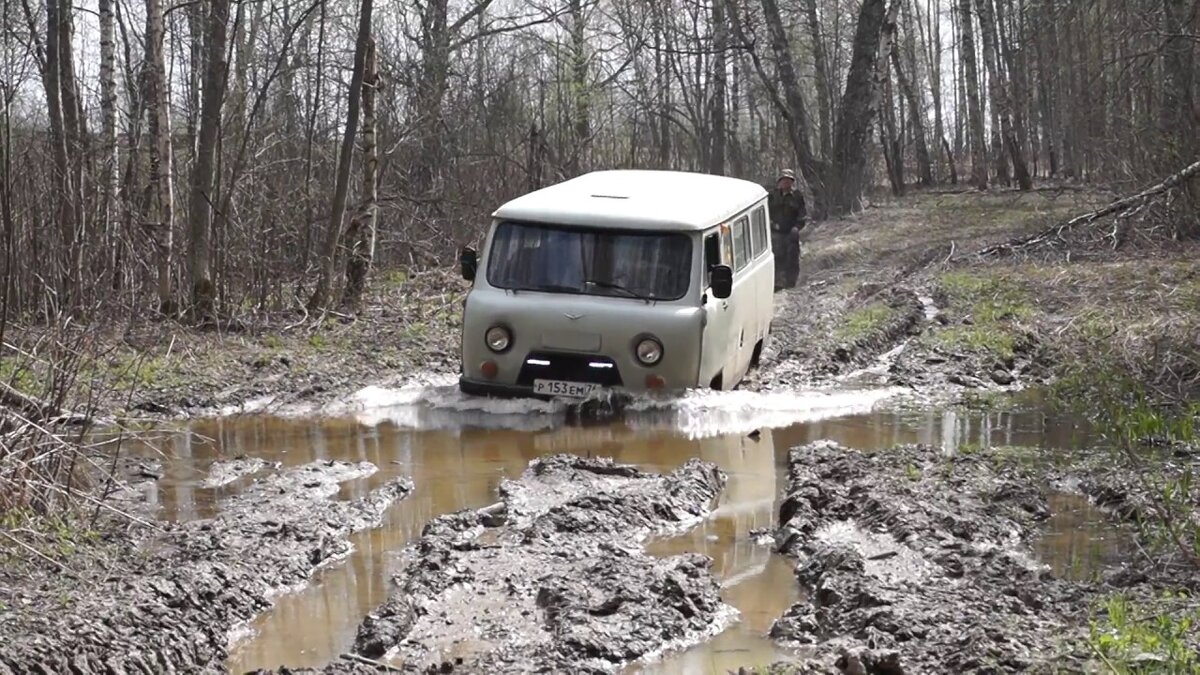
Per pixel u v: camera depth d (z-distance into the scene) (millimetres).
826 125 45750
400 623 7113
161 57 16797
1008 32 54750
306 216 19406
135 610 7023
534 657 6688
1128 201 22094
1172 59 24000
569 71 37406
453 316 17766
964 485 9672
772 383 14422
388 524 9242
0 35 19547
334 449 11430
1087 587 7410
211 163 16531
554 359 12906
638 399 12797
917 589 7434
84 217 14414
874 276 23094
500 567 7977
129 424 11797
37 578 7422
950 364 15023
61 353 10477
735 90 47688
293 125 23203
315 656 6941
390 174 24250
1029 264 21828
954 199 40562
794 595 7789
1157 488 9000
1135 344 14484
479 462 11008
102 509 8875
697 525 9281
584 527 8789
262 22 26547
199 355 14508
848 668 6320
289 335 16172
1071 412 12820
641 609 7242
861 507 9141
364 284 18328
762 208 15906
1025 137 64625
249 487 10078
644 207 13266
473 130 28688
